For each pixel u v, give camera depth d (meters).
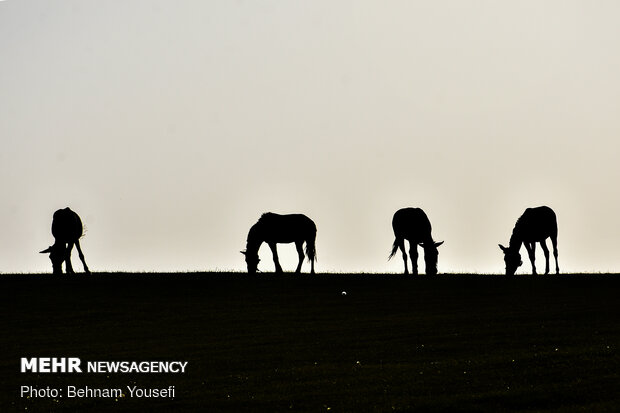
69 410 47.69
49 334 68.38
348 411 43.94
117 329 69.69
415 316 70.94
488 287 85.06
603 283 86.06
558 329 63.06
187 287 88.50
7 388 52.84
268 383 50.50
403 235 95.44
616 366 49.44
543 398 44.31
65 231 97.00
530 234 94.19
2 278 95.25
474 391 46.28
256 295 83.31
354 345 60.50
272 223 97.25
